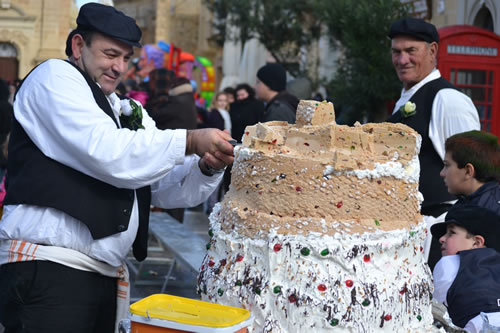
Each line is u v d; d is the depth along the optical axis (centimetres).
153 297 232
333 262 228
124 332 226
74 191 270
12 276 273
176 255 484
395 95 876
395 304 232
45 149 270
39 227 272
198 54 3591
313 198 234
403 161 244
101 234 273
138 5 4069
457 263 306
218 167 279
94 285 283
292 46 1585
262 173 242
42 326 271
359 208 235
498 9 914
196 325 207
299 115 263
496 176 360
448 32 793
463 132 374
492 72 796
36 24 3253
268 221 236
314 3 1016
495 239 318
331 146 245
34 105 268
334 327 224
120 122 299
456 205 346
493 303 284
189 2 3769
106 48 275
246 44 1844
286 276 229
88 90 271
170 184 312
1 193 540
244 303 234
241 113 752
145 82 797
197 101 1588
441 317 299
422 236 255
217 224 261
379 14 863
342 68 959
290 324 227
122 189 280
